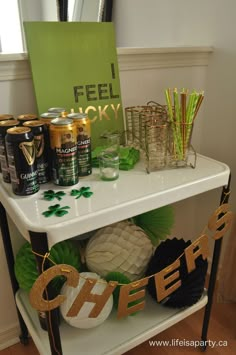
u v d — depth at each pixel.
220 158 1.28
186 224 1.47
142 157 0.95
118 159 0.84
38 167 0.74
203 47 1.15
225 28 1.10
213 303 1.31
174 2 1.22
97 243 0.90
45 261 0.63
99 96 0.97
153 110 0.95
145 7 1.35
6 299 1.10
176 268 0.87
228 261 1.23
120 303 0.79
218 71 1.18
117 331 0.88
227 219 0.93
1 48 1.45
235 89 1.14
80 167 0.80
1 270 1.06
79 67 0.92
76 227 0.63
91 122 0.96
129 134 1.00
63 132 0.70
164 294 0.85
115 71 0.99
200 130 1.34
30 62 0.84
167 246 1.01
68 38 0.89
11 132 0.65
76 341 0.85
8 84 0.87
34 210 0.66
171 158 0.89
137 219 1.07
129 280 0.87
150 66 1.10
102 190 0.75
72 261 0.88
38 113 0.87
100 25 0.94
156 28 1.33
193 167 0.89
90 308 0.83
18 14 1.42
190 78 1.21
